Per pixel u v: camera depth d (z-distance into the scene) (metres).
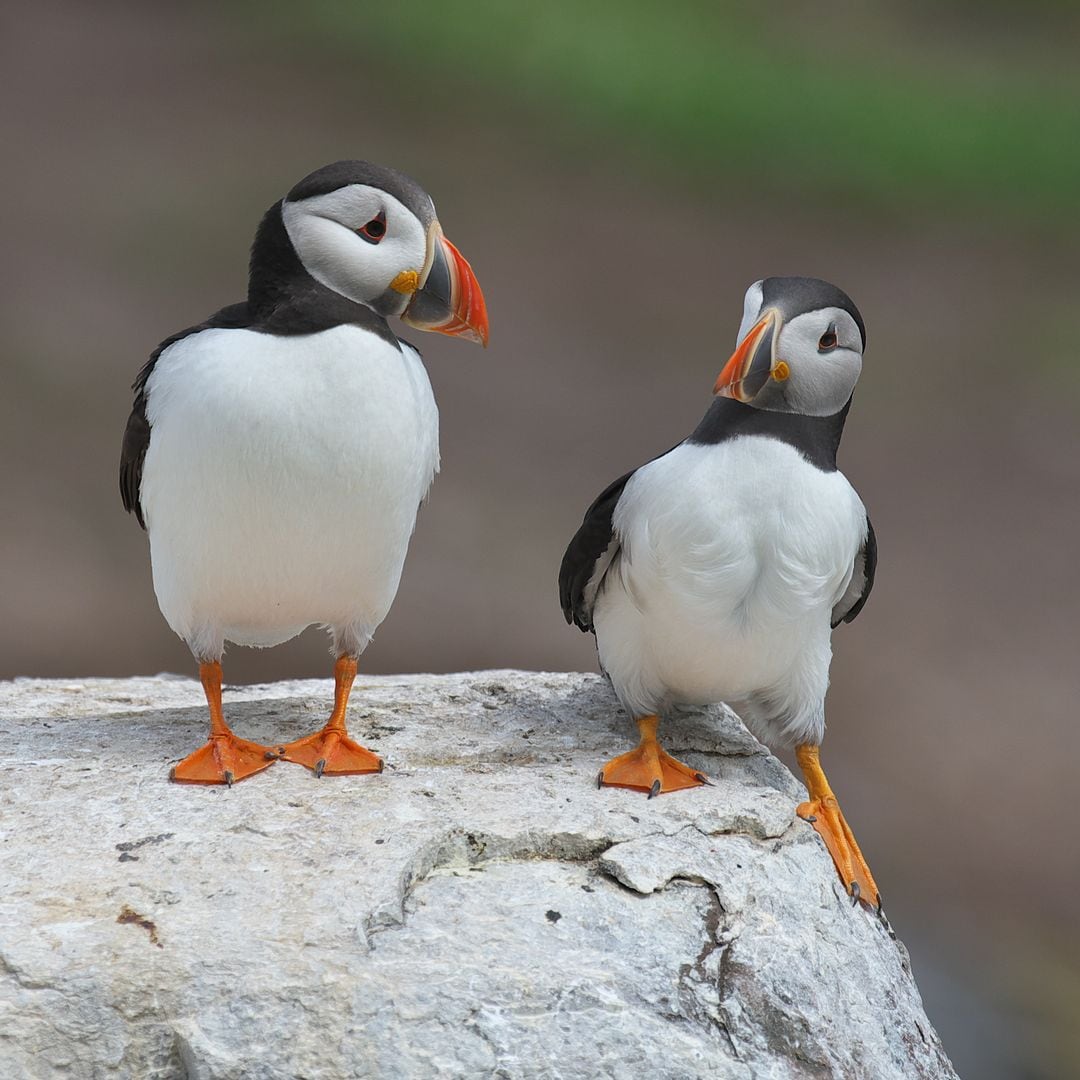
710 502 8.06
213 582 8.30
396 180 8.15
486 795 8.21
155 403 8.09
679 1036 7.12
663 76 39.84
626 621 8.62
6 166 33.25
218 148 35.06
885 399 26.27
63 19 44.72
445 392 25.48
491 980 7.12
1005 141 37.78
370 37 42.41
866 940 8.17
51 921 7.15
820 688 8.66
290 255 8.09
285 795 8.09
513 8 42.59
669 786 8.44
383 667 18.09
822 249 32.50
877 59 42.34
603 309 29.05
